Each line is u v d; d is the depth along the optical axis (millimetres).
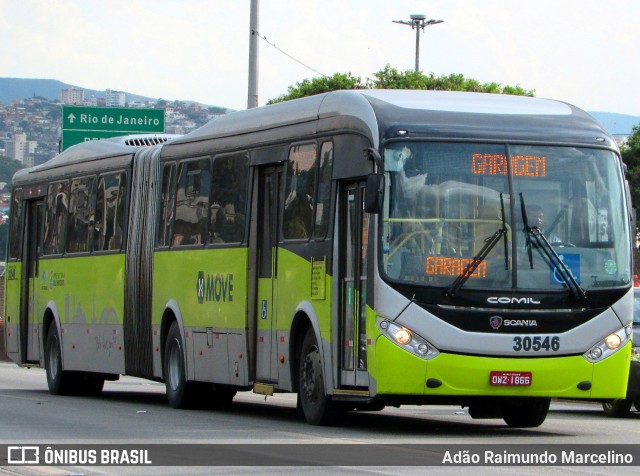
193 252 24359
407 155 18438
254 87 36188
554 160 18812
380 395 18266
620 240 18906
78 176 30172
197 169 24562
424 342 18094
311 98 20859
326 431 19469
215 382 23375
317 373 20078
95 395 30781
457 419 22875
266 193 22109
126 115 54969
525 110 19359
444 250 18266
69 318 29984
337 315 19484
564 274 18500
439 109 18953
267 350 21625
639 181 58750
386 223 18281
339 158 19516
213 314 23422
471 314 18156
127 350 27203
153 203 26422
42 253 31875
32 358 32219
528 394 18312
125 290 27328
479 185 18516
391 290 18125
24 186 33250
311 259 20141
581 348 18500
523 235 18469
